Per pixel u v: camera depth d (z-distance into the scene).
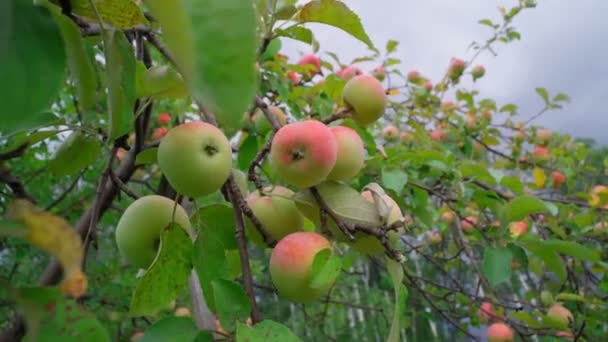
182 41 0.11
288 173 0.31
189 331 0.26
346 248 1.02
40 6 0.14
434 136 1.16
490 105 1.33
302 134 0.31
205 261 0.29
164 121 0.87
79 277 0.15
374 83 0.42
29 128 0.28
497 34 1.27
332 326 1.34
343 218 0.32
